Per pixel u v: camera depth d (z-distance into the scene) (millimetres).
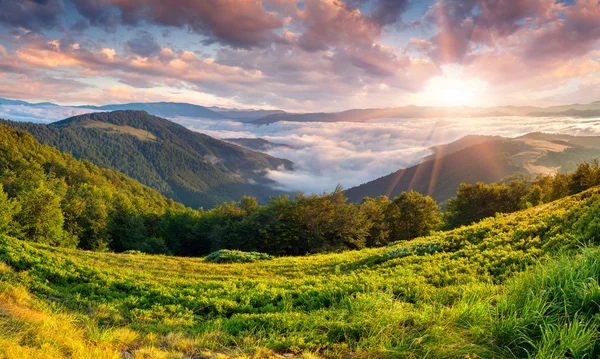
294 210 62625
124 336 8414
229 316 11836
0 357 5805
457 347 5816
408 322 7320
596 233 11828
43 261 16203
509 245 15070
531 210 23969
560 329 5496
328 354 6875
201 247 83688
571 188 52562
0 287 10977
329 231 61844
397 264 17750
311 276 18750
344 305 9914
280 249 61812
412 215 72562
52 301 11695
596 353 5051
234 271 22891
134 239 80875
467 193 71875
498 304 6809
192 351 7688
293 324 8867
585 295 6020
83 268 16984
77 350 6906
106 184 165000
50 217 52750
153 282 16438
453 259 16156
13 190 78062
